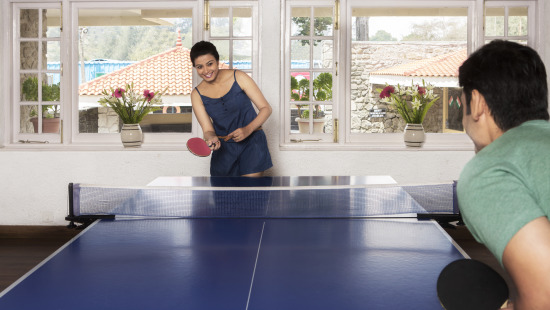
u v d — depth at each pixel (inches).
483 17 191.0
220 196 110.0
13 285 59.8
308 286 58.9
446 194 112.2
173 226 87.7
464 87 45.7
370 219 92.0
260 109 142.6
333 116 193.2
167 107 196.9
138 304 54.0
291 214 95.2
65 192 190.4
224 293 56.9
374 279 61.1
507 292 42.7
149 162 188.1
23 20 197.0
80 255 71.3
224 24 192.4
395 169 186.1
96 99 197.5
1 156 189.8
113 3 193.8
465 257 69.1
